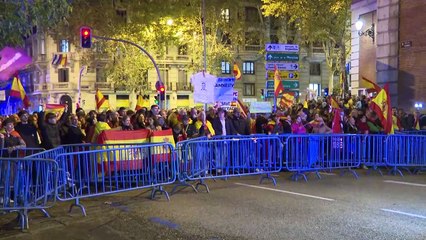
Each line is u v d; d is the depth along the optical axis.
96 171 8.52
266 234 6.42
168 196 9.12
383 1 19.91
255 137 10.95
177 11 34.56
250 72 58.22
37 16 8.17
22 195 6.93
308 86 59.59
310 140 11.28
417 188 9.77
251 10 51.88
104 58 48.38
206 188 9.79
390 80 19.59
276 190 9.69
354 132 13.52
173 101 55.94
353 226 6.78
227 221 7.16
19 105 23.94
